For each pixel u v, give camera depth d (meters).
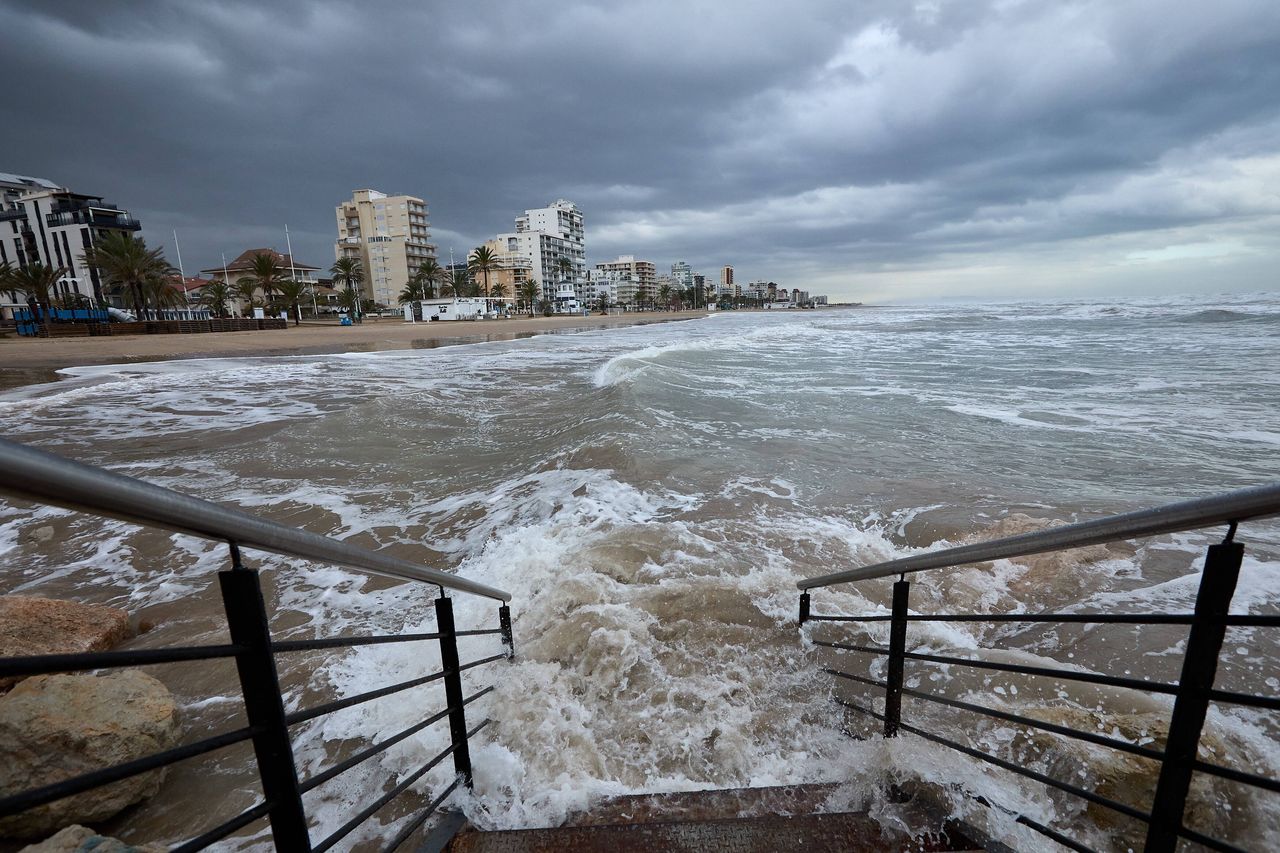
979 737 2.39
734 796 2.08
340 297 101.94
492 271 132.25
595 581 3.92
